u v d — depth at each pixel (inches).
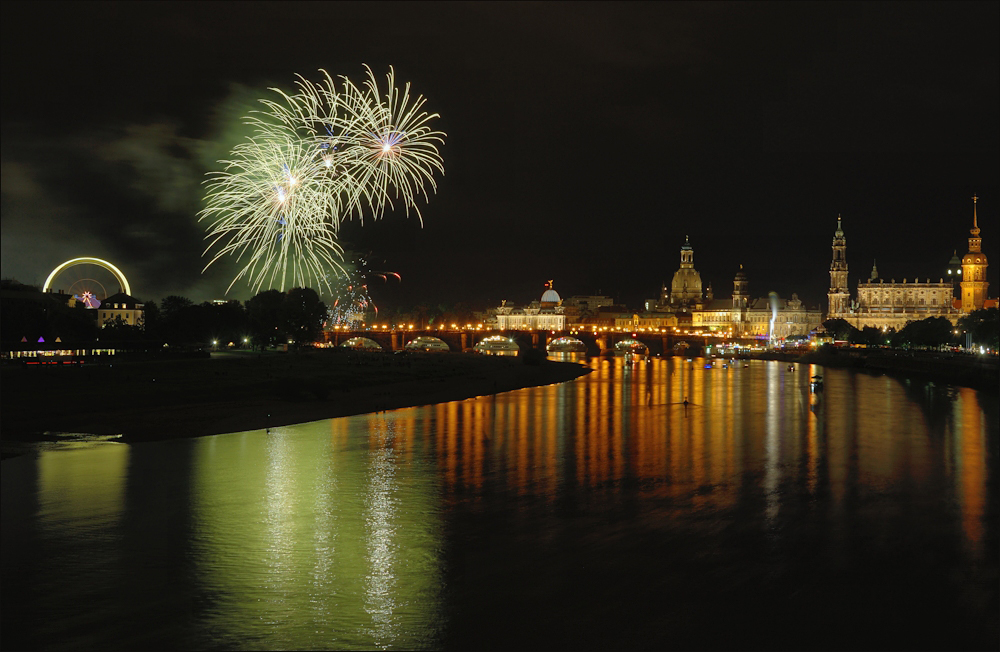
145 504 2566.4
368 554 2110.0
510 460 3459.6
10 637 1626.5
